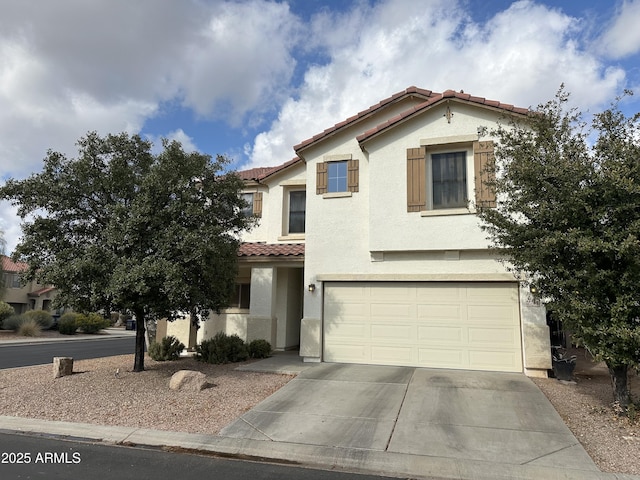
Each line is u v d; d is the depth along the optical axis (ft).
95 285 32.65
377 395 30.09
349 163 44.29
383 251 40.45
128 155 37.52
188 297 35.14
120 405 28.71
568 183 24.56
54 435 23.91
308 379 34.68
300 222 55.88
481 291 38.55
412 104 47.14
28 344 87.40
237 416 26.32
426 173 40.32
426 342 39.32
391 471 19.35
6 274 120.06
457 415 25.88
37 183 34.50
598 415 25.73
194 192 36.42
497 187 29.32
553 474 18.48
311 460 20.53
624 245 22.04
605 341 23.77
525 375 35.81
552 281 25.86
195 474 18.69
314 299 42.60
